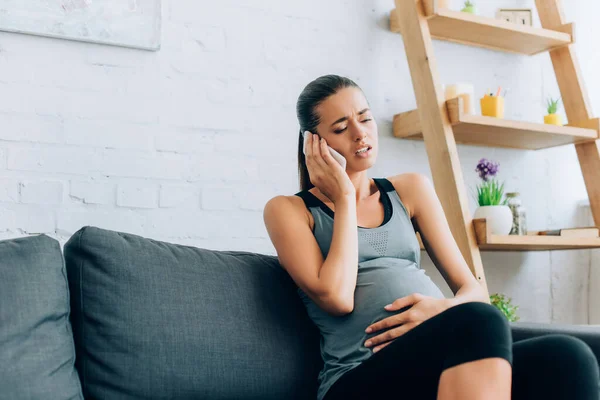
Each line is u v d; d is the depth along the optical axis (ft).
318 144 5.36
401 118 8.80
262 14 8.29
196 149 7.79
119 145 7.40
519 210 8.76
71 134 7.18
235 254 5.63
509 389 3.60
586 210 10.32
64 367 4.41
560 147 10.23
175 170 7.66
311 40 8.55
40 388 4.17
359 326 4.90
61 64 7.20
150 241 5.17
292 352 5.11
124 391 4.56
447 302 4.80
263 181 8.13
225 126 7.97
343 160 5.32
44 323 4.41
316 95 5.48
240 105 8.07
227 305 5.05
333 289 4.79
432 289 5.17
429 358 3.96
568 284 10.11
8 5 6.89
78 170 7.19
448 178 8.02
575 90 9.50
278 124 8.27
